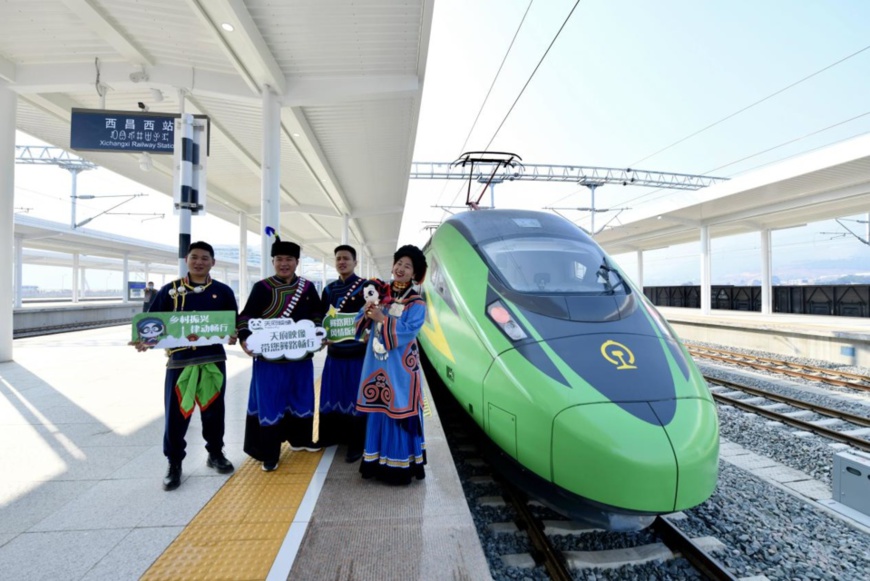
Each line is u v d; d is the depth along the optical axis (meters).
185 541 2.41
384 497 2.89
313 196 15.60
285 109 7.98
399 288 3.04
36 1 5.55
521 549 3.20
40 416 4.59
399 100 8.02
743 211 17.73
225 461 3.24
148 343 2.94
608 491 2.65
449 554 2.33
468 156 7.81
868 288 21.50
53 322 17.36
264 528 2.54
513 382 3.16
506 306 3.71
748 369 10.31
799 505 3.90
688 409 2.88
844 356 10.97
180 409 3.04
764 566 3.08
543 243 4.47
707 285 19.80
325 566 2.22
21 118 9.33
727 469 4.64
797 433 5.77
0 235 7.52
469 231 4.83
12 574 2.14
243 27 5.51
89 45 6.48
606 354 3.17
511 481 3.36
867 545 3.33
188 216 4.47
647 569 2.96
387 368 3.01
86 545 2.37
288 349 3.23
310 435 3.52
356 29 5.93
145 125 4.88
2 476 3.19
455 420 5.95
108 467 3.34
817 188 13.91
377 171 12.66
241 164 11.90
